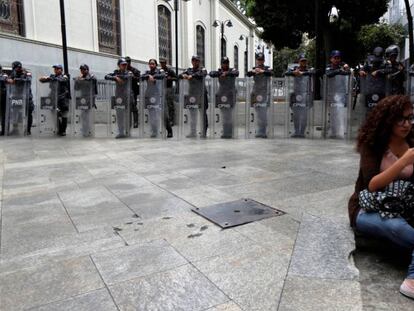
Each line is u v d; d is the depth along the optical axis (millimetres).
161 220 3875
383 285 2510
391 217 2566
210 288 2582
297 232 3416
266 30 14977
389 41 19906
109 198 4715
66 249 3260
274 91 9883
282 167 6184
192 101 10102
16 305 2455
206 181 5402
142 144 9289
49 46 14898
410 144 2709
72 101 10992
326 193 4613
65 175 6047
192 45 27344
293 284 2533
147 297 2504
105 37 18406
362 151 2732
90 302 2467
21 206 4500
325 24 14211
